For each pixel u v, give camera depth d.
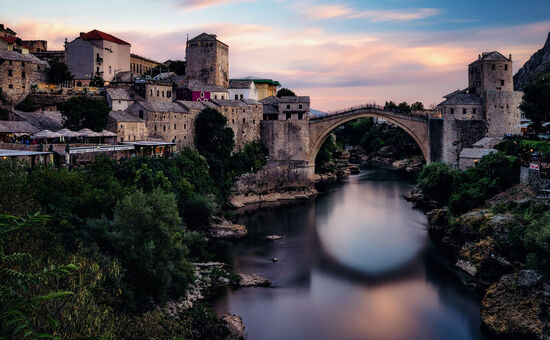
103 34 138.62
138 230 53.09
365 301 59.12
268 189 129.38
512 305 51.91
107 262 45.59
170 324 39.88
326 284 64.69
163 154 101.25
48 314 26.88
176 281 56.31
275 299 59.56
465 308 56.75
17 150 70.31
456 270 68.88
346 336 50.25
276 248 80.94
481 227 69.88
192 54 149.50
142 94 113.50
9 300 20.83
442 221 90.69
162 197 56.56
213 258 74.69
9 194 43.38
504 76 125.94
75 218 53.22
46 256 38.22
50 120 92.75
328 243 83.69
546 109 102.94
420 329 51.94
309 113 149.12
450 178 95.88
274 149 137.00
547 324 48.25
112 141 93.44
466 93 134.38
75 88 109.19
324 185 150.50
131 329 37.16
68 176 60.62
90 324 29.55
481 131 123.00
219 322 50.00
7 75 98.62
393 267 70.94
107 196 61.22
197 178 99.19
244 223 99.06
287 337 49.78
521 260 62.03
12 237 34.59
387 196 129.12
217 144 119.62
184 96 134.62
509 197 76.81
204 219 86.12
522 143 94.50
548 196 66.69
